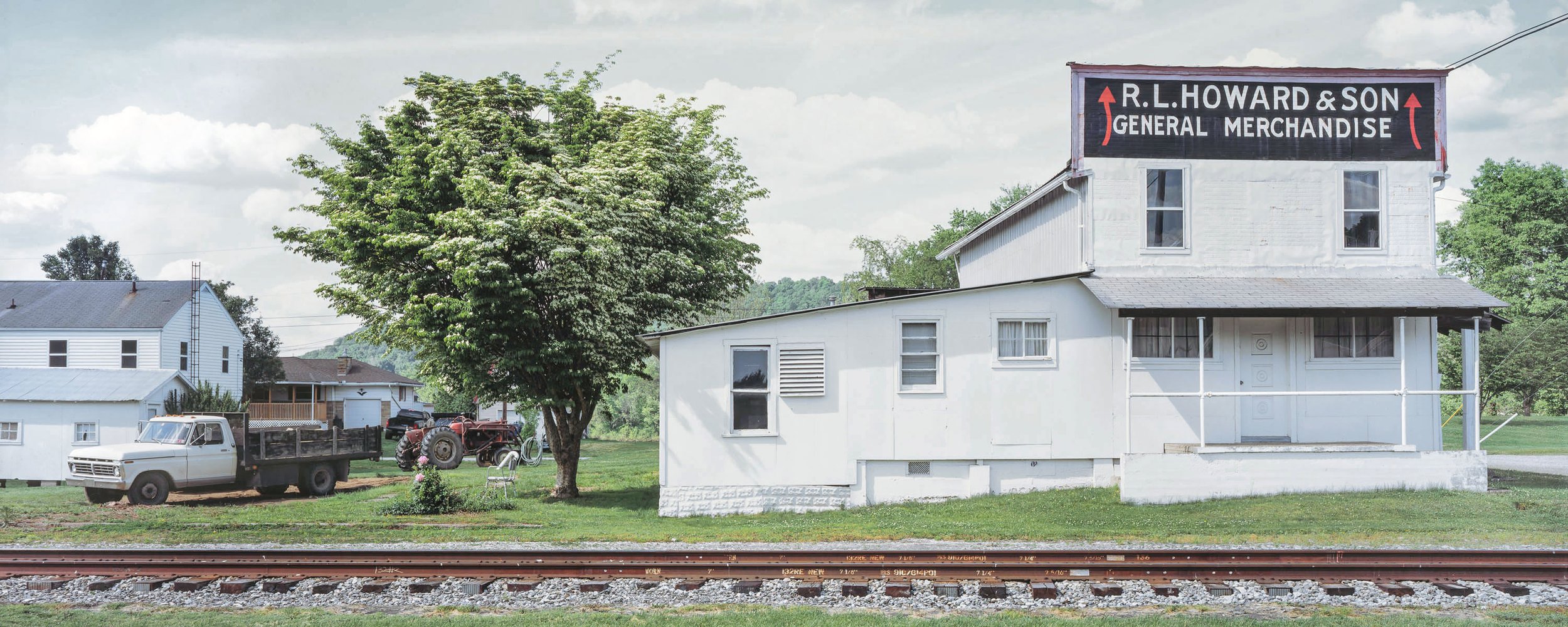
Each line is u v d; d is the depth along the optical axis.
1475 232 58.00
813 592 10.64
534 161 21.53
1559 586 10.80
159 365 41.53
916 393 19.25
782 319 19.22
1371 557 11.65
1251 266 20.41
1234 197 20.50
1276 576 11.14
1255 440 19.95
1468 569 11.07
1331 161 20.58
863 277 58.03
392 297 21.98
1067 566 11.23
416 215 21.11
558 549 12.84
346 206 22.09
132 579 11.20
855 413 19.20
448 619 9.60
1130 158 20.52
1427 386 20.23
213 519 17.70
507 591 10.82
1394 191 20.59
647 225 21.05
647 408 85.38
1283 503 17.14
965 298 19.45
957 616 9.69
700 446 19.05
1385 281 20.17
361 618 9.66
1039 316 19.56
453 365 21.94
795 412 19.19
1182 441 19.73
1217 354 19.98
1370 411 20.17
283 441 24.55
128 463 21.92
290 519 17.67
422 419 61.09
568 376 21.41
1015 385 19.42
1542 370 50.44
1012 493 19.23
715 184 23.92
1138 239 20.41
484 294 19.67
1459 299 18.89
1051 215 22.86
